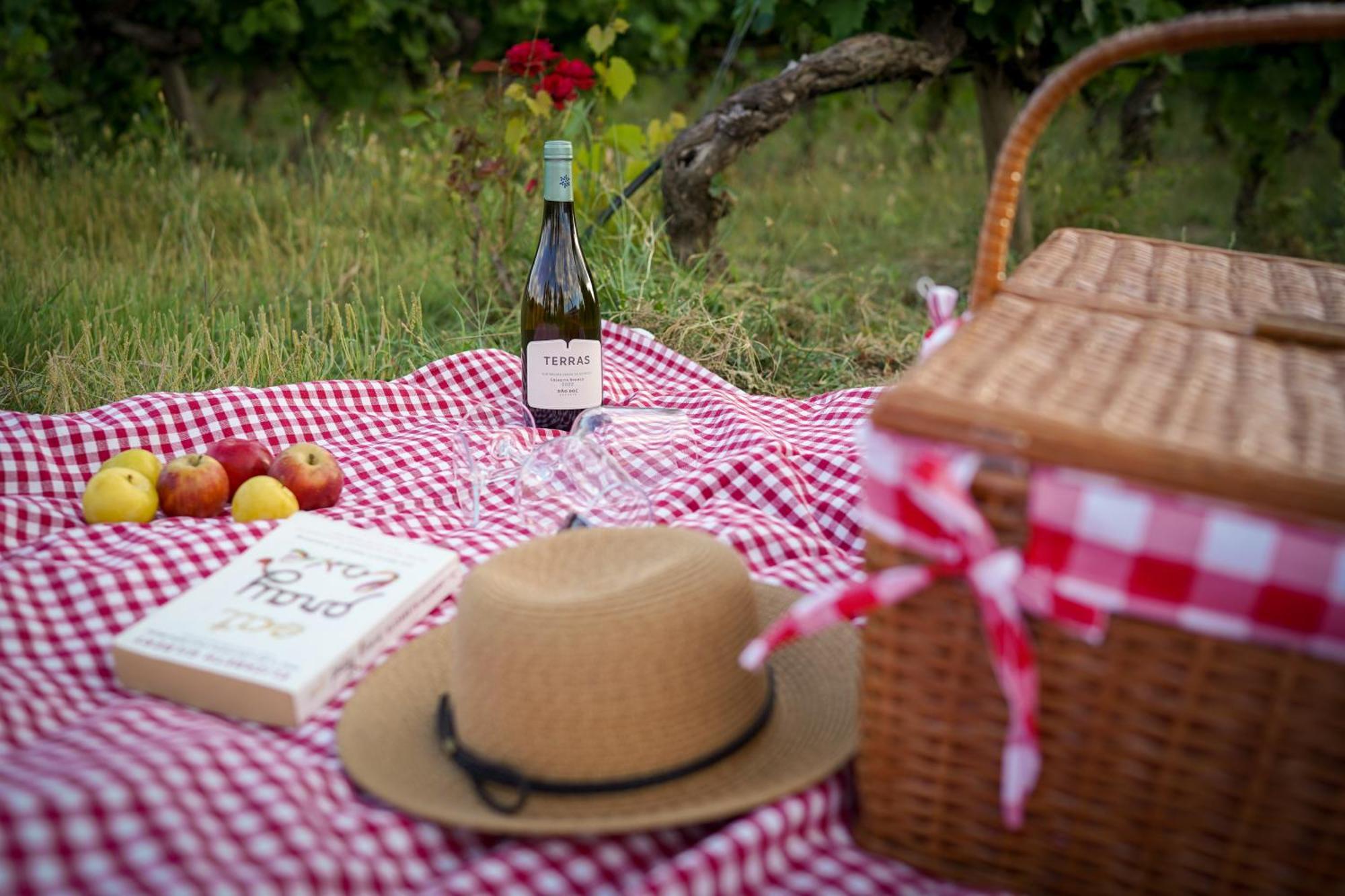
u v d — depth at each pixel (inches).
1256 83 202.7
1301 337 56.3
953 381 46.2
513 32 266.4
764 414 113.7
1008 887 50.8
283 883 47.9
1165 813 46.5
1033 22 171.8
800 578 75.0
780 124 163.3
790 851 52.2
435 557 72.6
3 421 93.2
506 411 103.0
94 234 197.2
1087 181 224.2
